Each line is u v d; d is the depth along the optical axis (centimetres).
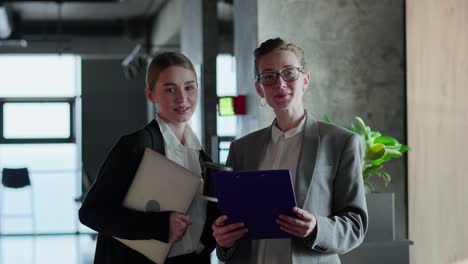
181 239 246
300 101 265
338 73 502
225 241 238
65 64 1528
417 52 481
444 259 436
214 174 230
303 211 232
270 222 234
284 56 256
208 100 820
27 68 1498
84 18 1442
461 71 414
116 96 1562
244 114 542
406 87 500
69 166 1502
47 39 1366
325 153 258
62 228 1211
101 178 249
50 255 950
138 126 1570
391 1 504
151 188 244
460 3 414
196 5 857
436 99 448
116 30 1440
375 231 409
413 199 485
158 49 1402
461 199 413
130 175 248
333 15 503
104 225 243
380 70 503
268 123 508
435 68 450
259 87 269
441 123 441
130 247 247
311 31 503
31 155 1482
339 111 501
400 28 504
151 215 240
